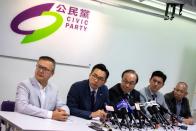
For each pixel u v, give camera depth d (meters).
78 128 2.57
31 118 2.65
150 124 3.19
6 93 4.11
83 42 4.63
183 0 4.43
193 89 6.19
